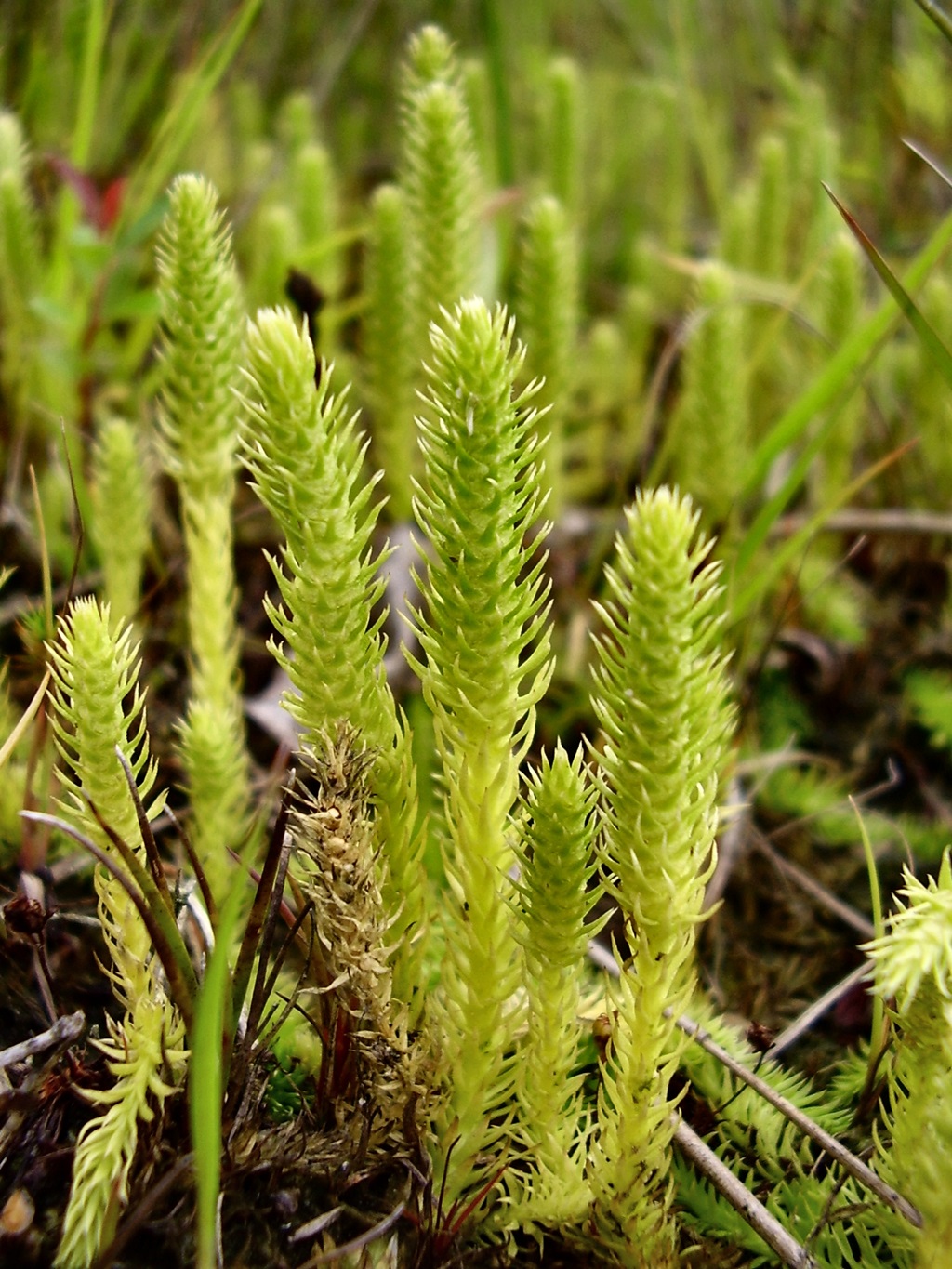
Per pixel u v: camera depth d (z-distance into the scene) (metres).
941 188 0.32
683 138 0.34
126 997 0.13
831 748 0.21
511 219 0.28
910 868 0.16
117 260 0.22
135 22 0.31
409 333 0.20
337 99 0.40
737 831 0.18
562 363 0.20
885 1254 0.13
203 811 0.16
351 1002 0.12
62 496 0.21
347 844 0.11
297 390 0.10
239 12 0.23
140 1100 0.12
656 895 0.11
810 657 0.23
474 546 0.10
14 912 0.13
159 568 0.20
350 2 0.40
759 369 0.26
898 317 0.18
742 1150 0.14
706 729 0.11
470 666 0.11
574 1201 0.12
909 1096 0.12
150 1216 0.12
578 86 0.28
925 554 0.24
